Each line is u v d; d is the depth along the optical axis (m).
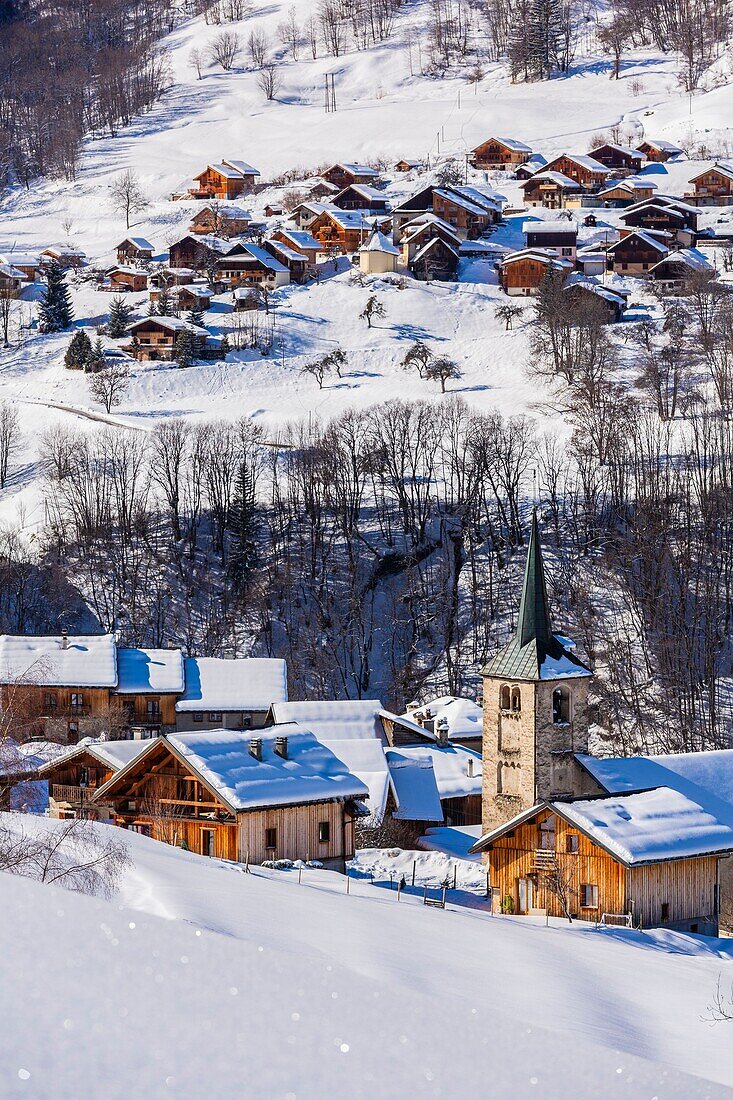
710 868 165.38
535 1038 13.47
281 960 13.55
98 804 179.12
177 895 102.00
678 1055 82.69
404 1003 13.40
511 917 153.25
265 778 169.12
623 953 126.00
